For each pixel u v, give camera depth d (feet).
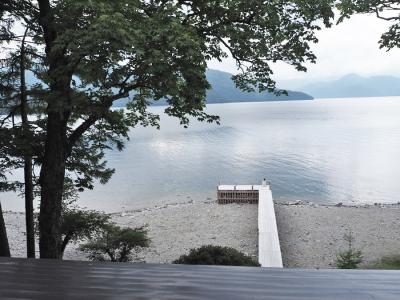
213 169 206.59
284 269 11.16
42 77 38.60
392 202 142.10
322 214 109.81
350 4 36.78
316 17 36.94
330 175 188.55
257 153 254.88
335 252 80.59
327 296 9.01
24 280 10.49
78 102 31.55
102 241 55.93
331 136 350.84
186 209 116.06
